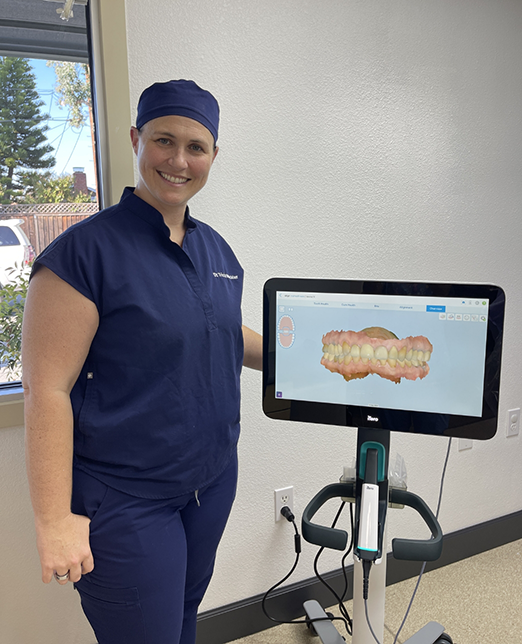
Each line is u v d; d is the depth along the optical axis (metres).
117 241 1.03
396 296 1.01
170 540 1.07
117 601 1.03
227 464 1.21
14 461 1.35
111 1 1.29
